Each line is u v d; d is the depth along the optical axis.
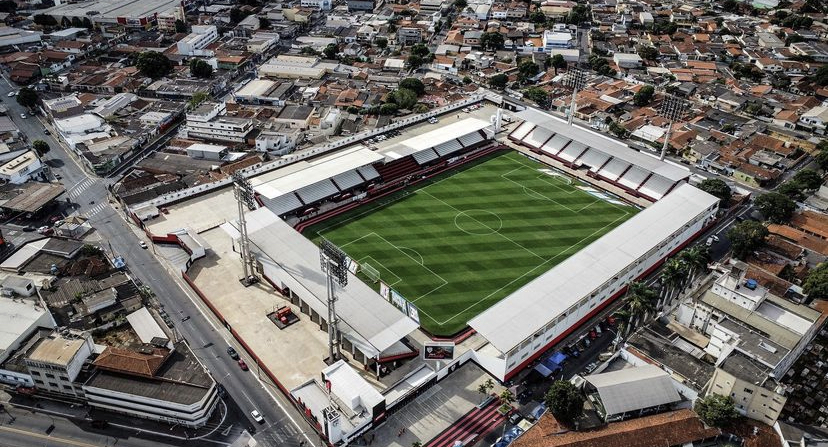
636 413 133.12
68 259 182.00
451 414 136.88
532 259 185.88
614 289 168.75
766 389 128.12
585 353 154.12
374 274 169.88
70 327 155.75
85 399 136.88
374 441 129.75
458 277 177.38
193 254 182.50
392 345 147.00
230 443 128.62
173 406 129.12
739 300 157.62
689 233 195.75
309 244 175.62
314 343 154.88
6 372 139.00
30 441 128.12
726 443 128.00
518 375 147.25
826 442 125.69
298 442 129.25
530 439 125.94
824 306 169.62
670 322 161.38
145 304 165.88
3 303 159.25
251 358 150.25
